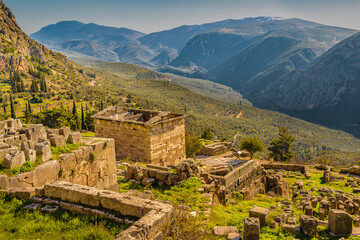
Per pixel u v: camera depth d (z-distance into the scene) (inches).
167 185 643.5
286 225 516.4
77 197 345.4
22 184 376.8
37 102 6048.2
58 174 427.8
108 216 321.4
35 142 458.0
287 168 1501.0
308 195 919.0
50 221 319.9
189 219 418.9
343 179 1266.0
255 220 429.4
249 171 1007.0
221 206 645.9
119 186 624.4
